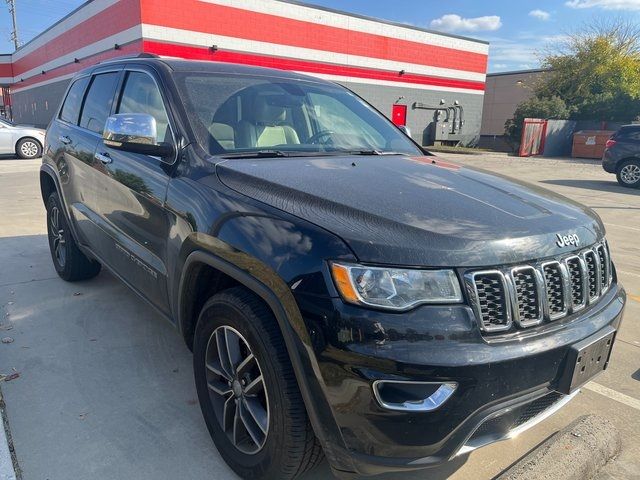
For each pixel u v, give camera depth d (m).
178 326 2.74
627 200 11.16
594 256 2.32
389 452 1.83
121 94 3.65
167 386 3.11
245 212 2.22
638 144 12.92
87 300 4.35
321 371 1.85
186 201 2.54
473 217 2.12
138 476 2.37
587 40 30.91
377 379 1.76
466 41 30.67
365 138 3.50
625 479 2.46
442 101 30.25
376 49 26.42
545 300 2.05
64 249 4.66
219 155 2.73
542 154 25.83
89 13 23.42
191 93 3.04
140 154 3.08
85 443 2.57
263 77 3.52
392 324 1.79
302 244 1.95
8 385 3.05
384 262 1.84
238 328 2.18
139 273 3.12
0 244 6.04
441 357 1.78
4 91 47.28
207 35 20.62
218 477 2.38
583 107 29.09
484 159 22.42
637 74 30.38
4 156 17.61
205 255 2.32
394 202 2.18
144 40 19.22
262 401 2.25
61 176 4.34
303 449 2.04
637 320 4.40
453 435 1.83
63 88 28.45
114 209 3.35
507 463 2.56
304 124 3.32
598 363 2.23
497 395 1.87
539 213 2.30
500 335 1.93
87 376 3.18
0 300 4.30
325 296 1.84
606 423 2.74
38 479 2.32
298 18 23.20
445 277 1.86
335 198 2.15
